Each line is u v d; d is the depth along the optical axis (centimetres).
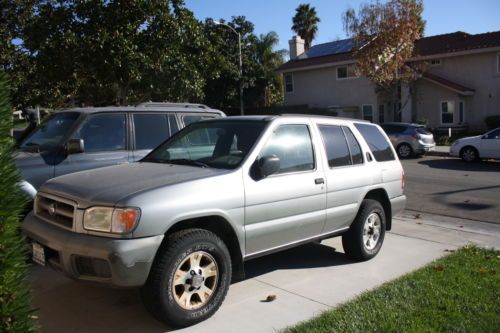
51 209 438
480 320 431
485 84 2891
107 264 386
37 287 523
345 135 614
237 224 463
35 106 1834
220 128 546
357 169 607
